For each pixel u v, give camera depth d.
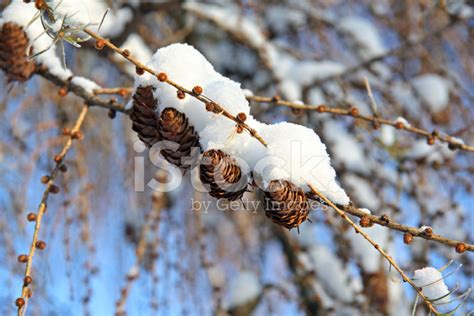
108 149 1.11
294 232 1.13
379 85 1.13
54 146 1.01
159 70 0.62
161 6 0.98
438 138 0.74
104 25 0.86
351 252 0.98
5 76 0.68
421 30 1.18
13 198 0.97
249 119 0.62
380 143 0.92
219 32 1.21
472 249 0.60
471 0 1.00
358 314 1.02
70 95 1.06
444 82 1.11
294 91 1.03
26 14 0.66
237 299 1.14
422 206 0.98
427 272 0.62
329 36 1.25
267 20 1.24
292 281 1.14
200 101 0.62
